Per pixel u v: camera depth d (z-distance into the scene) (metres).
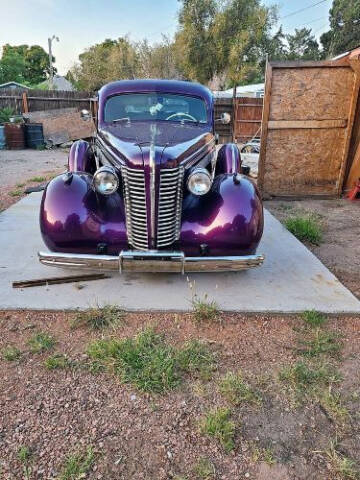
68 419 2.20
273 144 6.86
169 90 4.55
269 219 5.58
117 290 3.43
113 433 2.12
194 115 4.59
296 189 7.15
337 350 2.83
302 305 3.28
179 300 3.30
